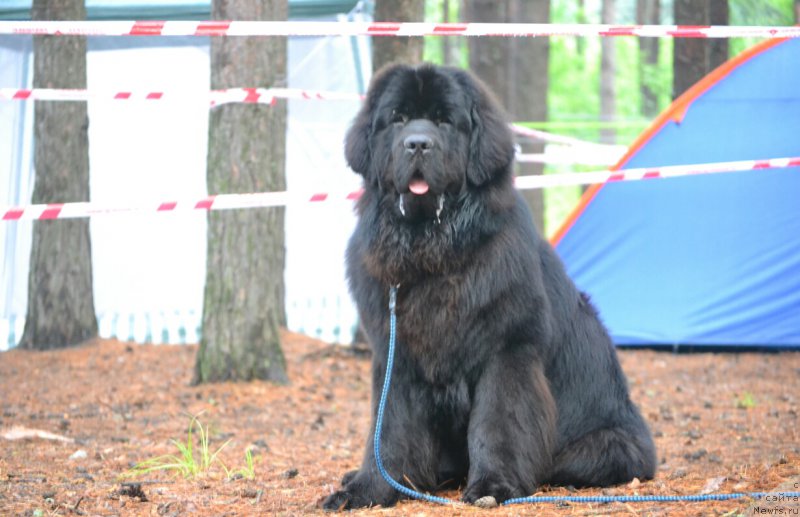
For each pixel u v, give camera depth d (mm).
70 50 13711
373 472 5625
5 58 15195
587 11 46219
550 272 6234
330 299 17625
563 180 10133
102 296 16359
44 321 14117
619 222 13883
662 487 5887
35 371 12602
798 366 13234
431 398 5781
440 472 6195
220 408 10320
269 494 6191
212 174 11164
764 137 13344
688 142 13523
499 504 5402
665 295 13867
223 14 10703
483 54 21531
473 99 5789
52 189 13781
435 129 5543
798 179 13484
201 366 11617
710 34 8039
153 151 16438
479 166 5672
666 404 10836
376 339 5766
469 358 5613
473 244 5566
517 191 6113
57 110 13734
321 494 6156
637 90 42625
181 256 16719
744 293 13711
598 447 6059
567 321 6219
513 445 5551
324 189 17125
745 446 8086
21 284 15500
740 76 13375
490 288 5520
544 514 5141
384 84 5902
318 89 16797
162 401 10719
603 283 14008
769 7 32938
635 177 10211
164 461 7582
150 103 16312
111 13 14117
